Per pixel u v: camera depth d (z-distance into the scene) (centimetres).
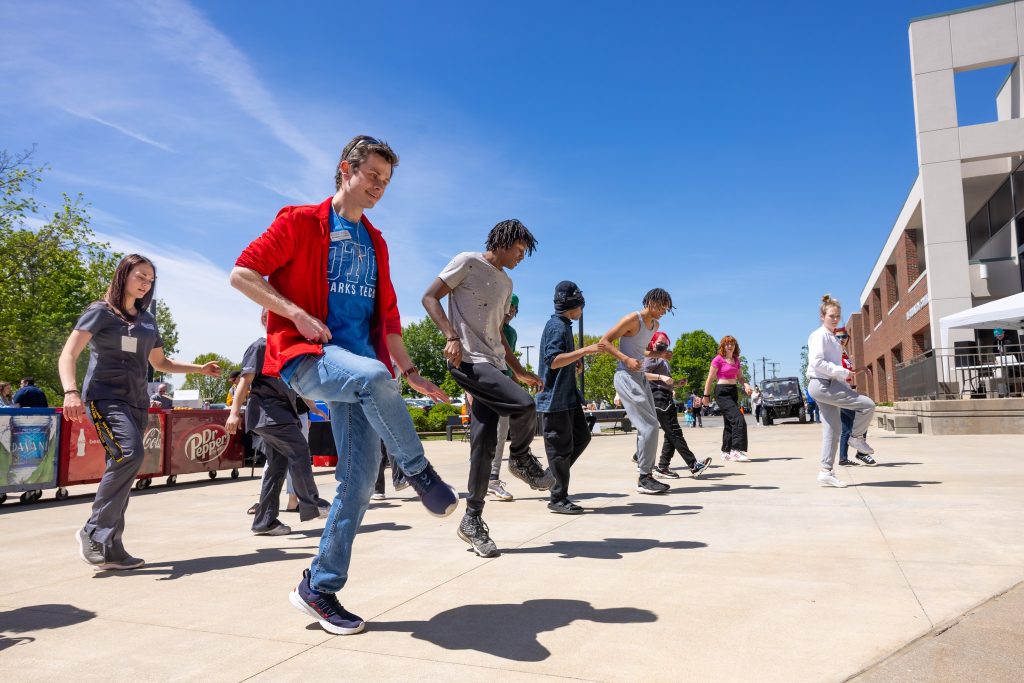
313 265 239
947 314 1830
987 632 213
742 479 645
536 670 195
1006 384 1323
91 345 356
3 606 281
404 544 389
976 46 1859
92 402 351
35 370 2514
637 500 529
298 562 357
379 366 217
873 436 1303
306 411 537
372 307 256
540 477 384
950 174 1858
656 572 303
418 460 220
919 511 431
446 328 358
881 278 3119
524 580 297
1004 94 2022
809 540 357
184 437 866
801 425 2259
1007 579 273
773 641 213
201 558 372
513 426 360
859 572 291
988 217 2289
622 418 2211
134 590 304
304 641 227
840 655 199
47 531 496
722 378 853
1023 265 1997
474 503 357
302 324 224
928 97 1891
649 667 195
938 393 1395
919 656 196
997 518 400
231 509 594
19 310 2291
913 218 2280
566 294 466
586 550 354
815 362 564
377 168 244
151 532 465
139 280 364
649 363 698
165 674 201
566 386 473
